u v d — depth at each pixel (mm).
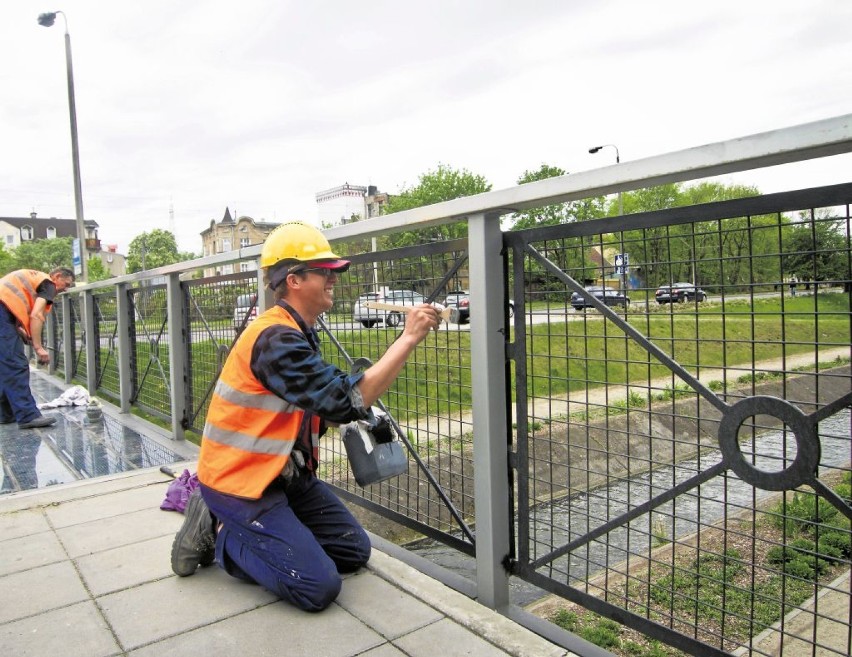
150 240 91500
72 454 5090
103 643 2164
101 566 2789
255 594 2504
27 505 3625
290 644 2135
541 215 22594
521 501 2441
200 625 2270
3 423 6387
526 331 2363
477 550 2539
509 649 2062
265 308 3943
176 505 3484
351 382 2227
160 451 5156
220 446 2412
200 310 5203
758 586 4000
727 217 1744
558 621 4023
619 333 2377
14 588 2588
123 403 7008
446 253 2750
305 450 2582
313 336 2537
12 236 90375
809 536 4551
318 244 2436
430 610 2361
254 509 2363
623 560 4832
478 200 2291
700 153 1636
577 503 2918
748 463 1771
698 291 1860
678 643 1964
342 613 2344
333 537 2627
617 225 2021
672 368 1934
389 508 3250
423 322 2338
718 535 5141
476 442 2500
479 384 2455
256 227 88125
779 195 1631
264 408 2348
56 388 9203
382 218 2842
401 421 3285
